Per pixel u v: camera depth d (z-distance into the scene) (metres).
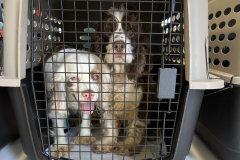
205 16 0.78
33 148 0.84
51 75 1.09
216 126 1.03
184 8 0.70
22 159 1.02
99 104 1.17
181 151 0.85
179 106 0.84
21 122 0.80
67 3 1.71
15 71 0.73
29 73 0.97
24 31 0.74
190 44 0.69
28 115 0.79
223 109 0.96
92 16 1.74
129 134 1.18
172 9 0.69
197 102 0.78
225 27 1.01
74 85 1.05
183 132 0.81
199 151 1.11
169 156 0.87
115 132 1.20
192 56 0.76
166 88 0.75
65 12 1.74
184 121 0.79
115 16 1.24
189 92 0.74
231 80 0.85
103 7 1.71
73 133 1.29
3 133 1.10
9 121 1.14
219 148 1.02
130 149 1.10
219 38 1.08
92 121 1.45
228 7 1.00
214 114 1.05
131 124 1.19
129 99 1.19
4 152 1.08
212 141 1.09
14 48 0.72
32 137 0.82
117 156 1.06
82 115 1.21
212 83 0.72
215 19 1.10
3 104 1.08
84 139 1.20
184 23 0.71
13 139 1.20
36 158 0.86
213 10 1.13
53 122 1.10
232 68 0.94
